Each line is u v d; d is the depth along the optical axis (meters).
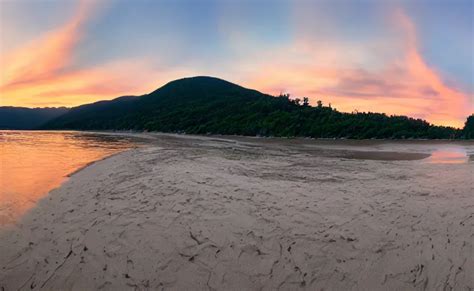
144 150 22.94
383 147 35.28
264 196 8.20
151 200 7.79
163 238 5.82
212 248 5.49
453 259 5.02
